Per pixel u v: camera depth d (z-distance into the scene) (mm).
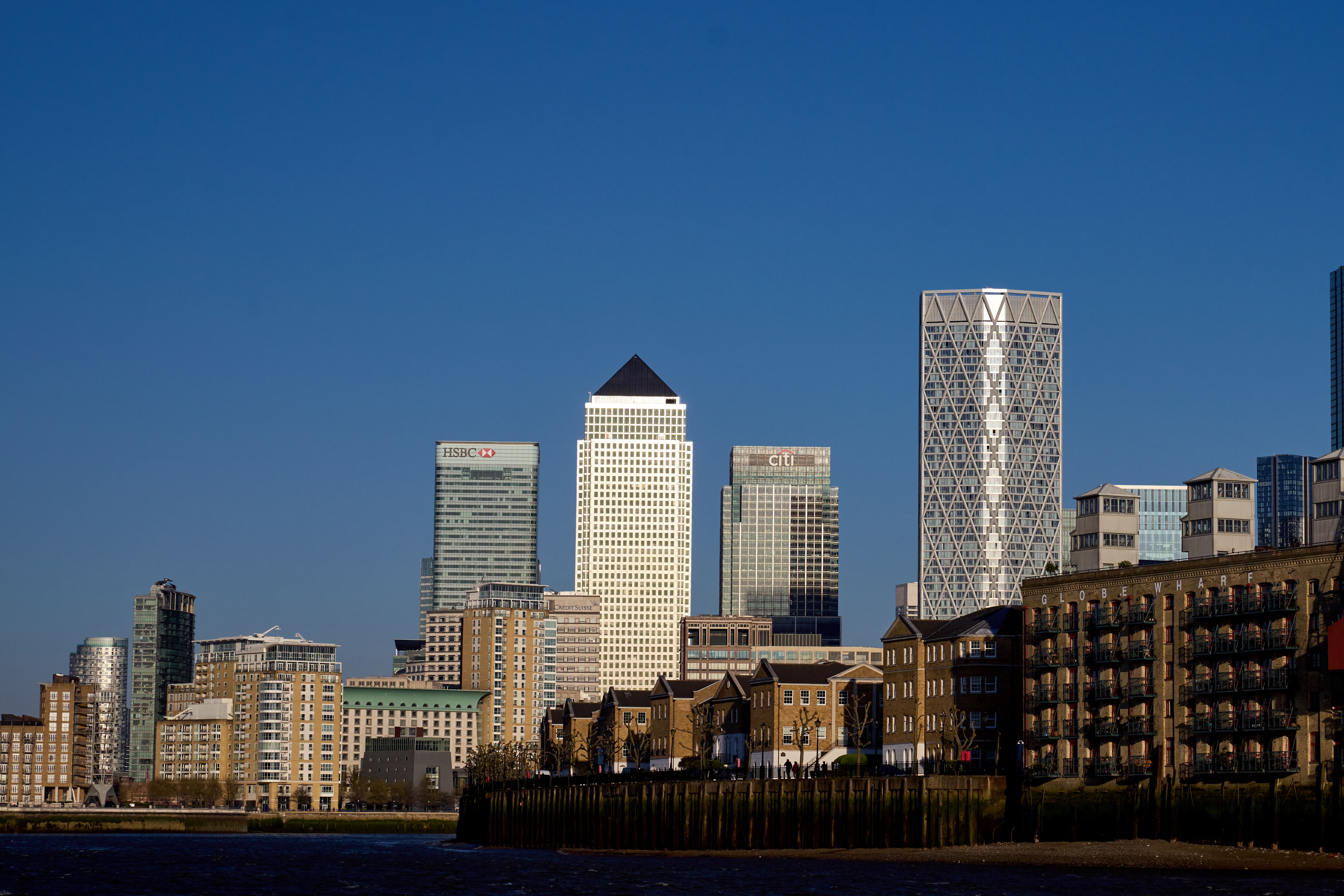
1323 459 189125
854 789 181625
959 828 177250
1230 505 189750
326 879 177750
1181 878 144500
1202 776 163250
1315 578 154375
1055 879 147625
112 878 183125
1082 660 181750
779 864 174250
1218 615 163750
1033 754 188000
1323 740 151125
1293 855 150250
